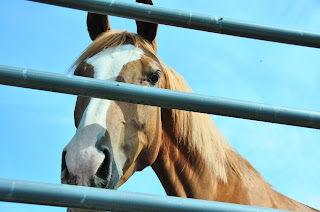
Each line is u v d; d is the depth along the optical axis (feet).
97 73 8.20
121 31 9.69
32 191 3.76
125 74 8.22
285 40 5.33
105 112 7.78
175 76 10.02
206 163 9.49
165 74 9.41
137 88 4.58
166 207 3.99
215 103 4.64
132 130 8.28
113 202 3.93
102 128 7.45
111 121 7.74
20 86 4.38
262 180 10.23
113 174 7.50
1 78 4.29
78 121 8.64
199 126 9.62
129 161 8.29
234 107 4.66
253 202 9.48
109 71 8.21
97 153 6.95
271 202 9.74
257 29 5.24
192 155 9.50
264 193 9.83
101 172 7.11
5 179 3.75
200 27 5.16
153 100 4.58
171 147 9.55
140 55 8.73
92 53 8.98
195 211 4.03
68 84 4.44
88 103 8.24
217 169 9.55
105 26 10.32
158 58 9.44
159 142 9.29
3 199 3.70
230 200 9.45
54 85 4.42
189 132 9.50
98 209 3.93
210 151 9.57
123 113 8.13
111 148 7.45
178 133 9.48
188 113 9.55
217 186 9.53
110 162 7.25
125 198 3.96
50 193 3.81
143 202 3.97
